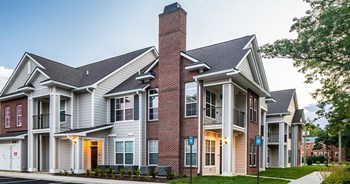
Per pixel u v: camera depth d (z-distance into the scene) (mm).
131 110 20078
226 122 15930
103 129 20188
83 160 19469
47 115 22062
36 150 21641
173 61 17969
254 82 18375
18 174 18969
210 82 16750
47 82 20250
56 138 20125
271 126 33500
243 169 18125
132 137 19609
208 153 17266
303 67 14016
